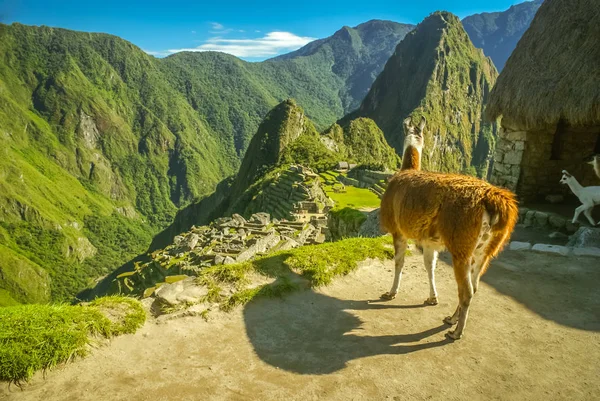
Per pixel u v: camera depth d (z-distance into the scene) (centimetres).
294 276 580
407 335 461
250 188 7988
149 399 335
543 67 1077
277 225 3538
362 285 603
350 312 514
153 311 478
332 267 618
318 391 358
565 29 1073
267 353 414
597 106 925
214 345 423
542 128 1122
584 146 1209
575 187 932
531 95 1062
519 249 789
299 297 543
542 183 1191
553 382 386
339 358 411
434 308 532
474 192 421
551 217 1014
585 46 1012
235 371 381
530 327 491
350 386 367
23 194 15925
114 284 3381
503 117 1189
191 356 401
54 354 358
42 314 390
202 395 344
